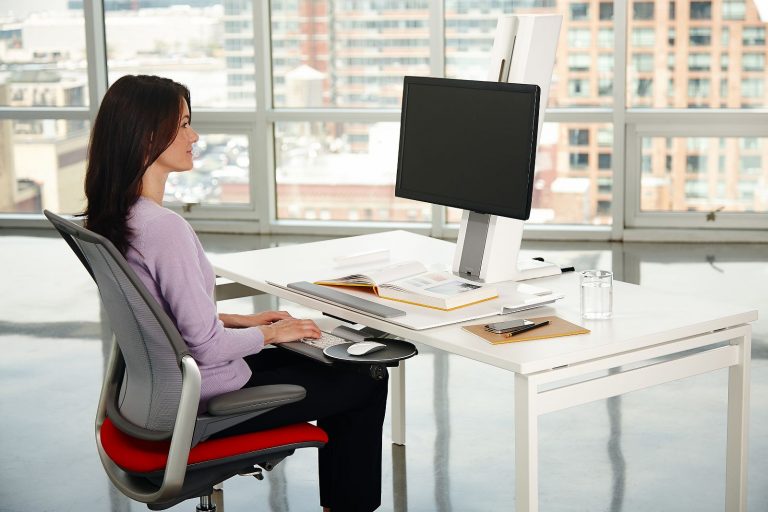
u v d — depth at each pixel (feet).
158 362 7.18
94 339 15.88
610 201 21.81
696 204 21.58
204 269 7.65
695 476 10.69
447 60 22.09
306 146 23.00
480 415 12.67
